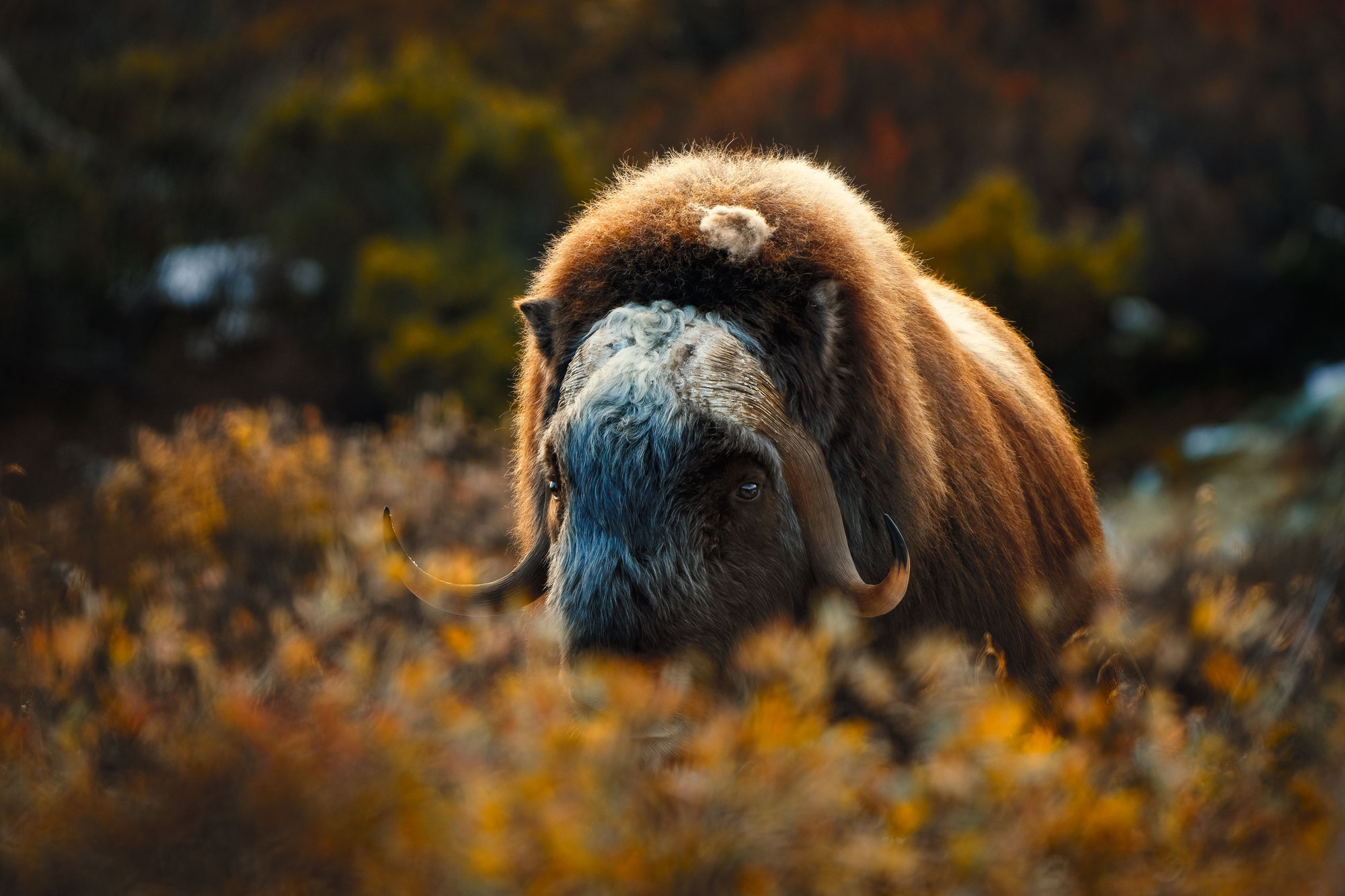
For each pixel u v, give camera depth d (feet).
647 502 34.09
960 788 27.76
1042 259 250.37
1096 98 347.56
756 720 27.86
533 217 240.94
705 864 24.98
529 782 25.36
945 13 398.83
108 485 81.87
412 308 217.15
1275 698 42.11
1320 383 196.95
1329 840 29.60
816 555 36.78
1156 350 265.95
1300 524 98.53
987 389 48.52
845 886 25.86
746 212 38.32
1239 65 359.25
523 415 44.47
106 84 315.17
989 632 41.70
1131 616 49.96
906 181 311.68
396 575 40.32
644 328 36.81
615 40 402.72
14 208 255.70
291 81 313.12
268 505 80.33
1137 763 33.24
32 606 56.54
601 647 33.45
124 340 257.75
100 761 34.60
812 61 362.12
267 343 251.39
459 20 407.03
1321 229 304.71
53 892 28.17
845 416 38.91
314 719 29.68
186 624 57.11
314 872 27.20
